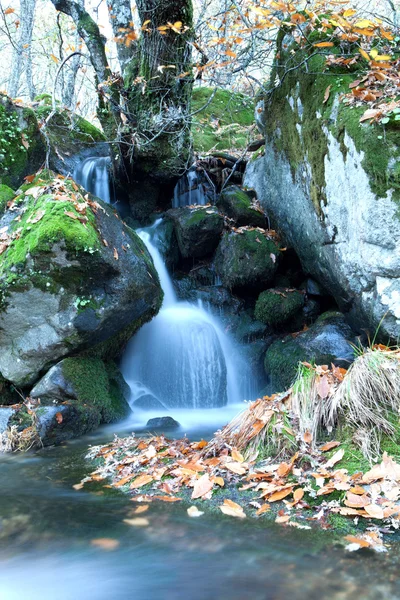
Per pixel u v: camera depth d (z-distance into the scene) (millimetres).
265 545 2186
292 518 2410
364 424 2951
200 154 8984
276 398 3387
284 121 6375
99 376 5145
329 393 3152
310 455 2912
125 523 2486
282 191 6766
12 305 4816
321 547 2141
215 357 6547
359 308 5203
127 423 5102
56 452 4035
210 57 6211
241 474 2912
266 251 6973
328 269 5746
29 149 7426
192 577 1986
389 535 2209
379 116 4570
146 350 6211
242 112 11664
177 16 6348
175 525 2428
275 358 6242
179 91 7133
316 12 5609
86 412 4629
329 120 5211
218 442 3338
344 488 2518
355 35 4949
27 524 2555
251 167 8234
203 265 7691
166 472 3111
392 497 2418
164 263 7434
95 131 9820
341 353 5602
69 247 4668
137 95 7141
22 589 1977
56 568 2121
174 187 8438
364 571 1947
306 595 1823
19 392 5027
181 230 7516
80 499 2859
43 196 5273
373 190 4574
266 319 6871
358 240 4852
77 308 4832
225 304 7180
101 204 5727
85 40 6953
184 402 6297
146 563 2109
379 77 4293
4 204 5617
